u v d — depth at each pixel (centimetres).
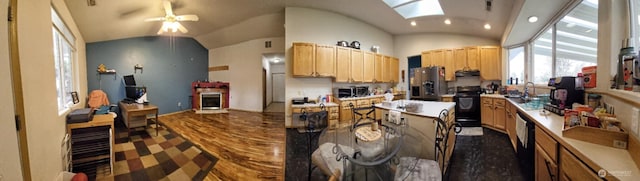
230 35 670
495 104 407
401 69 619
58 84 296
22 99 134
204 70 779
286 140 368
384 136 186
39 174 159
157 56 647
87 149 247
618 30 156
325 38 486
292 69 455
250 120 554
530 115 209
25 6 148
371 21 533
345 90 481
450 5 371
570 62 267
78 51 416
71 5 332
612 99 148
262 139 375
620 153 110
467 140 346
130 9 400
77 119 242
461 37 549
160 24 537
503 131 390
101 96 457
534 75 397
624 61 139
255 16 528
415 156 191
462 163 257
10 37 126
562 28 285
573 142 128
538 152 179
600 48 171
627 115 124
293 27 461
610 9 160
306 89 476
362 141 177
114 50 564
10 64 126
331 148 189
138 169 260
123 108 461
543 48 361
